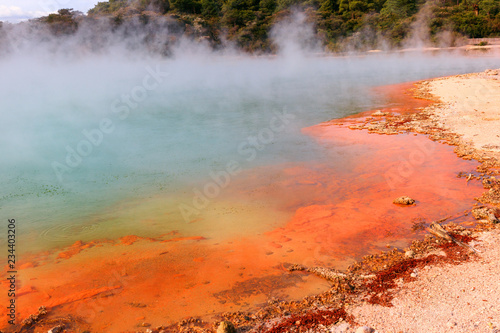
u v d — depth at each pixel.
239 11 102.00
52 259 8.23
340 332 5.63
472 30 85.81
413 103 25.33
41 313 6.43
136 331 6.02
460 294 6.23
